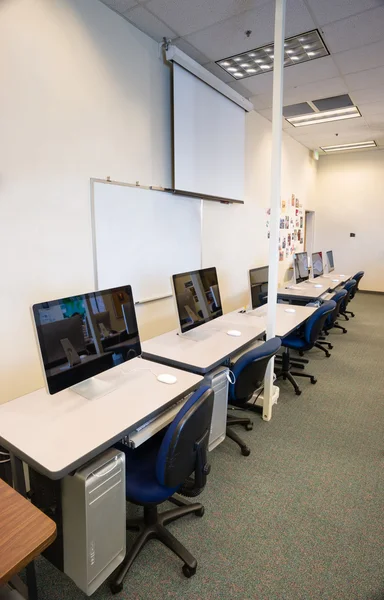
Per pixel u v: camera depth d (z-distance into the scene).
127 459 1.62
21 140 2.09
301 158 7.09
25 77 2.09
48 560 1.48
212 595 1.43
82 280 2.56
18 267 2.14
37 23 2.12
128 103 2.83
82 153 2.48
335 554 1.61
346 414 2.87
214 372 2.15
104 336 1.77
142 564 1.57
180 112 3.23
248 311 3.49
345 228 8.12
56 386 1.49
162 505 1.93
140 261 3.07
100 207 2.65
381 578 1.50
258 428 2.65
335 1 2.58
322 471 2.18
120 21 2.70
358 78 3.93
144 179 3.05
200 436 1.48
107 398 1.66
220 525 1.77
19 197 2.11
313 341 3.25
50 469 1.16
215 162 3.85
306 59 3.48
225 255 4.50
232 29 2.93
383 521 1.80
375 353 4.32
